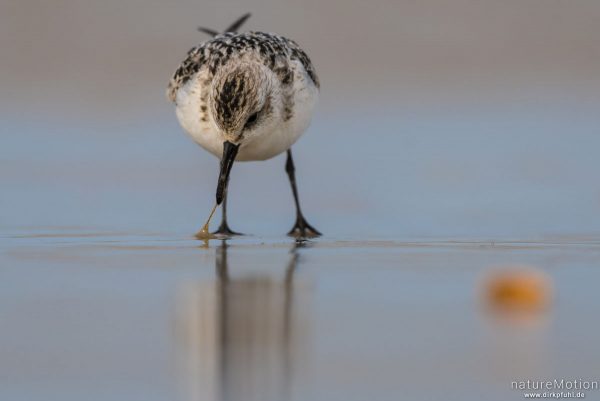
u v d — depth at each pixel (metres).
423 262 9.95
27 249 10.83
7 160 16.39
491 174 15.52
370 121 19.00
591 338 7.14
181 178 15.70
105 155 16.88
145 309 8.05
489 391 6.32
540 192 14.49
